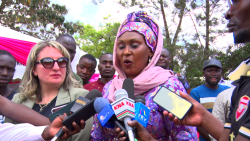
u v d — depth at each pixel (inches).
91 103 47.6
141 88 60.1
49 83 73.8
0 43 241.9
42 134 55.4
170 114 47.9
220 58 351.6
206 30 509.0
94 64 175.3
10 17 570.6
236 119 37.4
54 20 613.3
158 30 70.4
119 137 43.1
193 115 50.5
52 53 73.9
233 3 42.4
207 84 155.6
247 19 38.8
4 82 107.6
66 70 79.4
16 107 63.3
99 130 67.4
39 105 75.5
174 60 468.8
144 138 42.8
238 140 34.3
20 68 277.7
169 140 58.3
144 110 46.3
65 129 47.4
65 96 74.0
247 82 39.2
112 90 67.7
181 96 51.0
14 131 58.1
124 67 65.6
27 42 256.5
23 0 551.5
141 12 67.4
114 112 43.6
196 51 467.5
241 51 329.4
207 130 50.7
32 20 574.9
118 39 67.1
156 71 64.1
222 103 118.4
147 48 65.3
